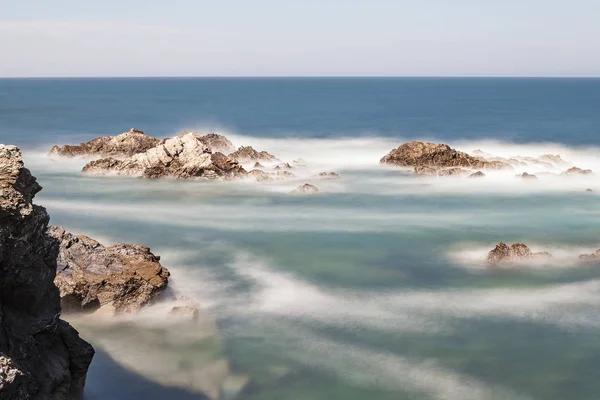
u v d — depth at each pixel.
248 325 25.25
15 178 14.51
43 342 16.00
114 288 24.45
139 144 66.12
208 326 24.53
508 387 21.08
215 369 21.53
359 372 21.83
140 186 53.09
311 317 26.17
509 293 28.94
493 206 46.78
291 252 35.06
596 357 23.05
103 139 67.25
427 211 45.22
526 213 44.53
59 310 16.70
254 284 29.80
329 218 43.00
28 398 12.99
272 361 22.39
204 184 54.00
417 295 28.72
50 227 25.86
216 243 36.59
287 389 20.66
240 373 21.50
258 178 55.41
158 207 45.72
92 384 20.06
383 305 27.56
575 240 37.28
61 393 15.66
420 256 34.44
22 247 14.48
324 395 20.39
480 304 27.64
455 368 22.23
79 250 25.56
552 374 21.94
